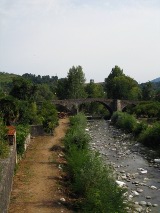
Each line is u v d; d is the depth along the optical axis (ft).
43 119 151.74
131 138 159.02
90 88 439.22
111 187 52.85
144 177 84.33
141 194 69.31
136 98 399.85
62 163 83.35
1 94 125.59
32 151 101.45
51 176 69.67
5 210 45.78
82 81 405.18
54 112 187.83
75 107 313.94
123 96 399.65
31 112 147.23
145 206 61.67
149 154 117.50
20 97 194.08
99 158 68.23
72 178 69.10
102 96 440.04
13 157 66.95
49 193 58.59
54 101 304.71
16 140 83.05
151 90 399.65
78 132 102.73
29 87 197.67
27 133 110.93
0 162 55.52
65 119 253.65
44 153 97.66
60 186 62.95
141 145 137.18
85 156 67.72
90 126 232.32
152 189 73.20
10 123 115.03
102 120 305.12
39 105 200.23
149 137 136.46
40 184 63.82
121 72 451.94
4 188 45.32
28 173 72.02
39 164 81.61
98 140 154.92
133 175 85.66
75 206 54.03
